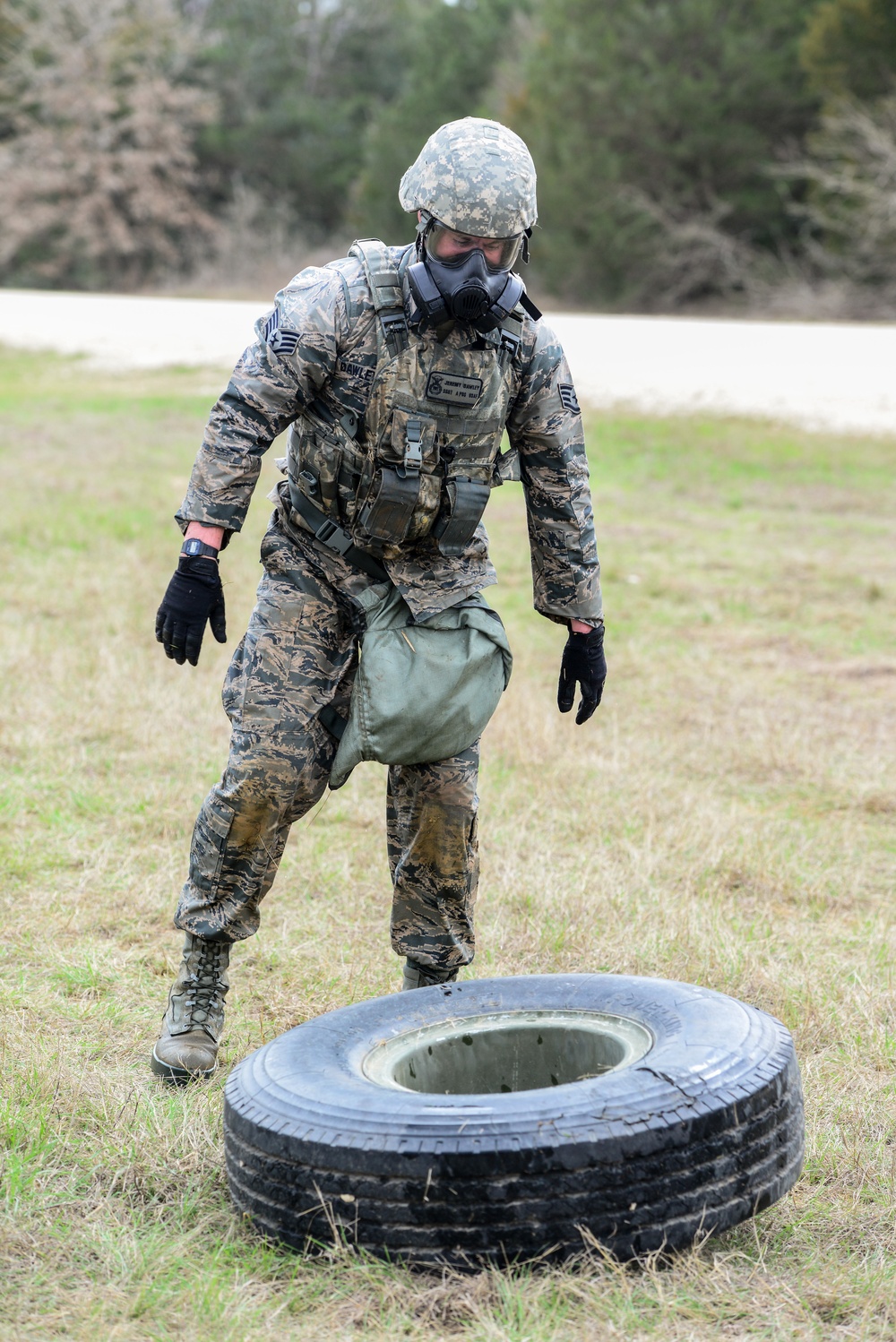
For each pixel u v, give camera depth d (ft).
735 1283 8.66
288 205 204.03
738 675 28.68
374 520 10.89
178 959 14.76
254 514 45.16
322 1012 13.32
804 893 17.15
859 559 41.11
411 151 178.81
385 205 181.16
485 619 11.30
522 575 38.81
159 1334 8.20
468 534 11.18
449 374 10.67
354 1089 9.06
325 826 19.44
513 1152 8.35
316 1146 8.68
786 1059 9.36
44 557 37.19
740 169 148.77
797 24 150.61
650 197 153.58
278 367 10.68
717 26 153.38
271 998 13.69
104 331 101.40
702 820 19.52
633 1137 8.43
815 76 141.49
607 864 17.70
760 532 45.21
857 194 135.95
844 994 13.82
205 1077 11.89
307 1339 8.15
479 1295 8.34
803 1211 9.64
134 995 13.82
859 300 136.56
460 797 11.62
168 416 68.54
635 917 15.92
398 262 10.75
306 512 11.21
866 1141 10.73
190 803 19.85
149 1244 9.12
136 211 189.78
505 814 19.76
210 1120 10.98
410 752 11.16
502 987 10.83
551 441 11.44
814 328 97.45
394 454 10.78
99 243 189.37
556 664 29.19
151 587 33.58
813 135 139.74
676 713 25.68
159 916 15.99
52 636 28.76
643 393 69.92
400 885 12.10
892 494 51.49
